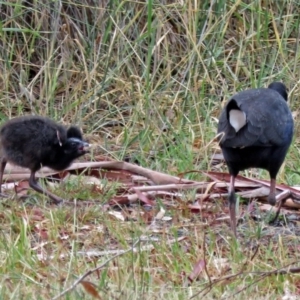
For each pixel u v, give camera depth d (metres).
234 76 18.47
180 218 13.59
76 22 19.19
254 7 19.17
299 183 15.89
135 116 17.75
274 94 12.91
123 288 10.22
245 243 12.55
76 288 10.11
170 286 10.64
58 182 15.27
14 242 11.87
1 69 18.73
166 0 19.47
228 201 13.87
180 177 15.11
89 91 18.16
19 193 14.50
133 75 18.19
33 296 10.03
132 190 14.76
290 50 19.39
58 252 11.59
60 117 17.97
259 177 16.20
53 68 18.59
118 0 19.02
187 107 18.11
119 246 12.20
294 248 12.38
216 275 11.05
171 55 19.11
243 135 12.05
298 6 19.64
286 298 10.35
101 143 17.59
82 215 13.40
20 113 17.81
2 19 19.42
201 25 19.11
